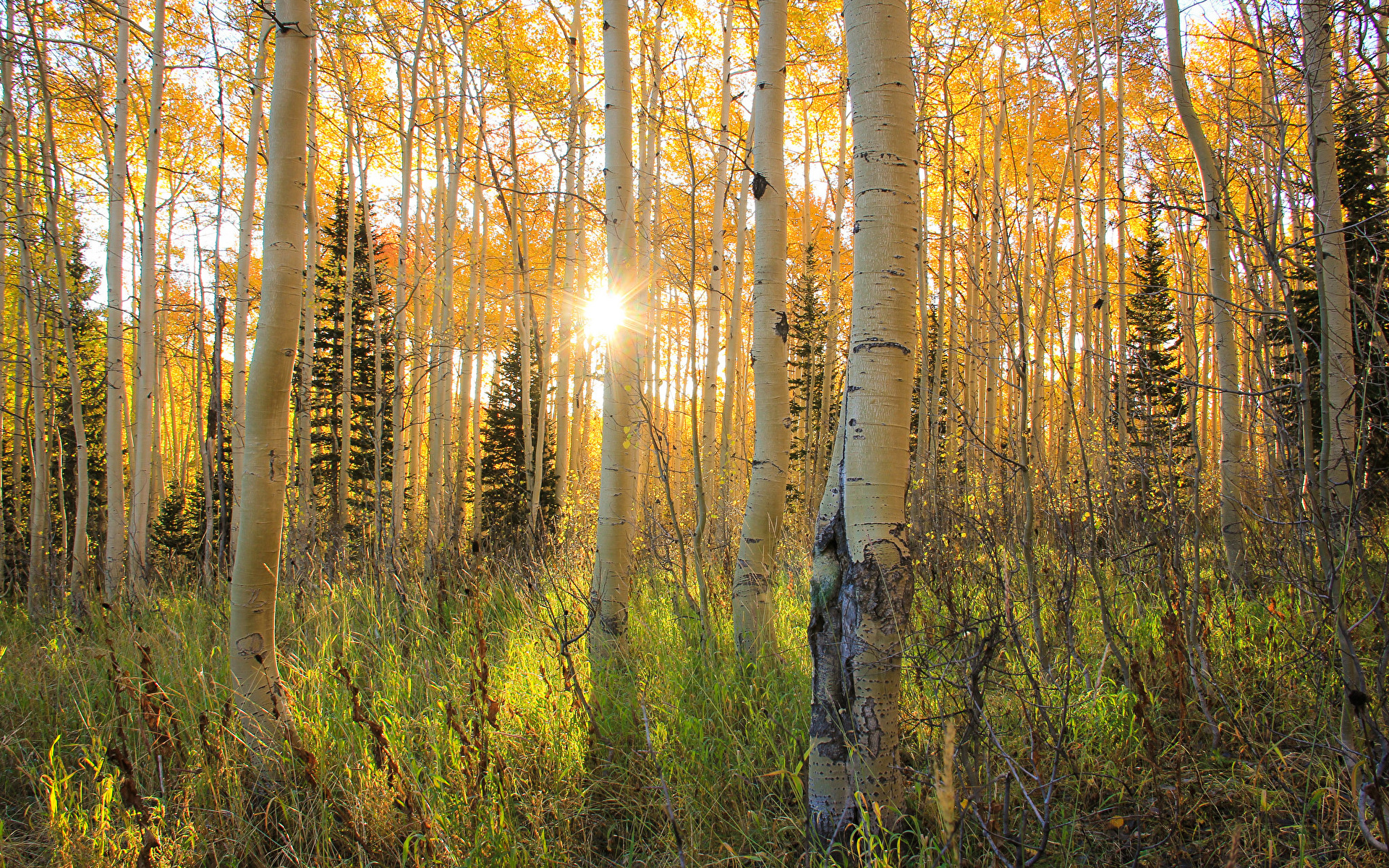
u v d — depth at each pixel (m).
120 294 7.06
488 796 2.57
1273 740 2.69
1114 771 2.54
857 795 2.13
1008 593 2.74
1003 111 7.82
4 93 6.77
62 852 2.46
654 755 2.53
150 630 5.00
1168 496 3.29
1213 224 4.36
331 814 2.63
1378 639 2.95
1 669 4.27
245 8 7.25
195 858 2.48
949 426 6.18
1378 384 2.41
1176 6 4.50
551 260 9.34
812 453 14.08
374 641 4.36
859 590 2.16
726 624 4.21
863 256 2.23
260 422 3.09
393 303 11.96
